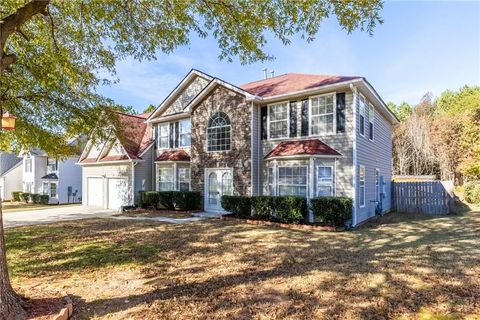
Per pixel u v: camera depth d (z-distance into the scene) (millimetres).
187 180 16891
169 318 3914
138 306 4289
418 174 29250
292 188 12281
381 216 14008
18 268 6137
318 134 12164
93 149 21328
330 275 5547
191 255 7121
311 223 10977
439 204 15398
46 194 28062
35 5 4520
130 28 6953
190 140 17000
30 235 9688
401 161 29641
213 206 15125
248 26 6188
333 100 11828
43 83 7621
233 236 9305
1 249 3697
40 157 30062
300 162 11945
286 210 11266
